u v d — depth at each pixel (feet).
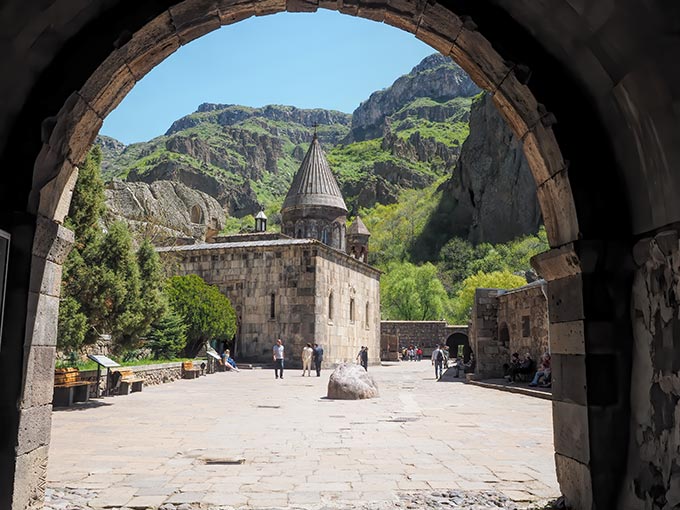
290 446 28.84
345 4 18.45
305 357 89.04
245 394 58.03
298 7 18.71
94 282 48.11
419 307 237.25
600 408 16.12
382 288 255.70
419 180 488.85
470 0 17.21
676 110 13.44
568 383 17.42
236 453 26.89
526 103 17.85
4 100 15.20
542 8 15.56
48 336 16.97
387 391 65.31
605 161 17.02
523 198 291.79
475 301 85.46
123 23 16.08
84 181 49.11
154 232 132.26
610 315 16.47
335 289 119.96
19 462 15.10
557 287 18.30
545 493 19.74
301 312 109.19
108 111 18.61
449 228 335.06
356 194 469.98
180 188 206.80
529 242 276.41
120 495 19.38
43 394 16.63
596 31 14.51
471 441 30.55
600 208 16.74
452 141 566.36
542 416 41.55
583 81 16.70
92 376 52.54
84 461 25.00
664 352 14.60
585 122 17.12
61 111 15.87
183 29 17.94
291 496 19.30
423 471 23.20
